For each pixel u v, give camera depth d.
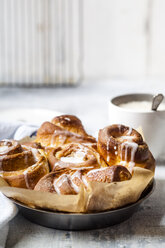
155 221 0.93
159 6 2.45
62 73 2.56
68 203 0.85
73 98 2.00
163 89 2.18
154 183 0.93
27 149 0.98
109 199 0.85
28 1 2.43
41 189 0.88
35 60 2.53
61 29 2.49
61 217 0.86
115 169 0.88
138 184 0.87
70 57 2.54
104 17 2.48
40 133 1.05
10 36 2.49
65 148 0.98
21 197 0.87
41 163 0.94
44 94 2.13
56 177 0.90
